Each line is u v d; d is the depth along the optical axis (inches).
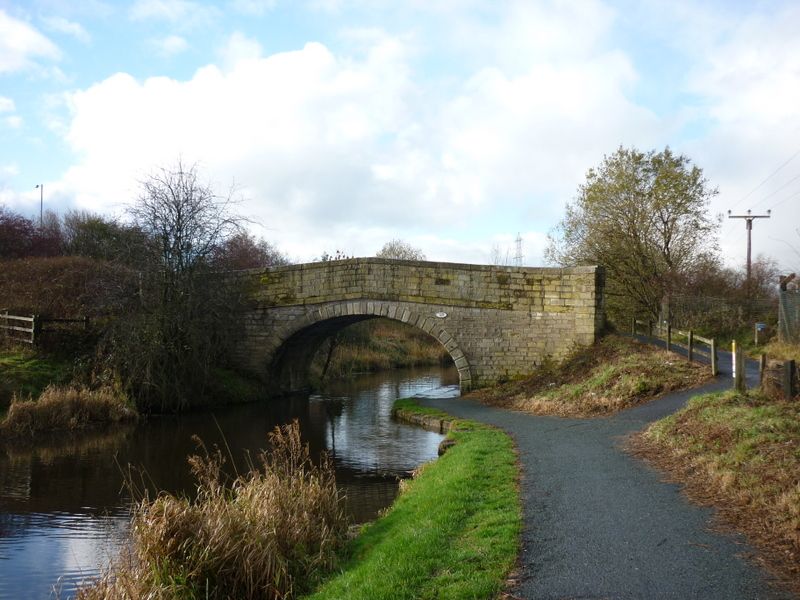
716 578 202.1
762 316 1096.2
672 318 1138.0
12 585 305.6
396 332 2091.5
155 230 850.1
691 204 1216.2
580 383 719.1
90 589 257.1
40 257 1208.8
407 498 363.6
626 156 1226.0
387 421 797.9
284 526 295.3
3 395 713.6
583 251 1249.4
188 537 269.3
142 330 795.4
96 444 635.5
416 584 210.7
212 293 888.3
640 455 397.4
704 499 290.4
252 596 260.4
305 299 989.8
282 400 1042.7
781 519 243.0
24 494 460.4
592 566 217.0
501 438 502.0
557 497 308.8
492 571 213.9
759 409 388.8
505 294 902.4
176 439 665.0
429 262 918.4
